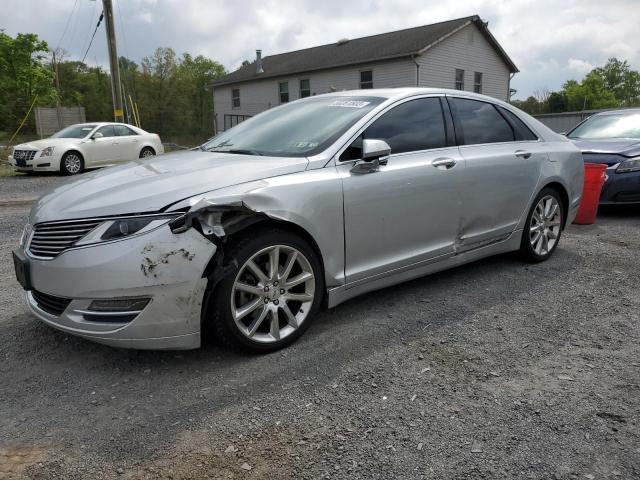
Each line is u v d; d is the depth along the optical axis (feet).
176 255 9.45
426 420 8.61
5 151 66.39
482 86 91.76
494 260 17.80
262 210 10.16
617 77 279.49
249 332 10.49
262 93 106.42
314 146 12.08
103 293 9.36
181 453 7.81
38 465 7.56
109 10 64.85
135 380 9.89
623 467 7.52
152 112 148.66
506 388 9.60
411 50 78.43
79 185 11.24
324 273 11.54
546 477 7.31
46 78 107.34
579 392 9.46
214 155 12.71
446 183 13.67
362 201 11.91
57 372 10.18
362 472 7.39
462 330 12.10
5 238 21.18
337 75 90.63
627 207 28.58
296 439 8.13
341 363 10.51
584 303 13.83
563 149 17.79
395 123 13.24
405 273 13.28
